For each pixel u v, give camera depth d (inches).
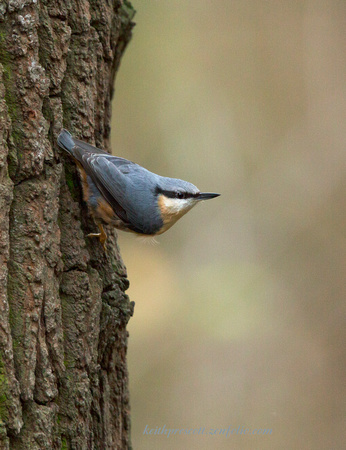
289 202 603.2
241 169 611.5
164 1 623.5
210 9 636.1
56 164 216.8
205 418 477.4
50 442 187.5
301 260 583.2
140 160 587.5
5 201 189.3
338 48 637.9
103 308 230.5
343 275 569.3
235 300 558.6
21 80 199.5
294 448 473.7
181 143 599.8
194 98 612.1
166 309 545.6
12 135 197.8
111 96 295.3
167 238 591.8
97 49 243.0
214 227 595.5
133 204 256.2
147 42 610.2
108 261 247.6
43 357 191.0
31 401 185.8
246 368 513.3
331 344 530.6
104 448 221.5
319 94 634.8
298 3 652.1
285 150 618.2
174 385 492.4
